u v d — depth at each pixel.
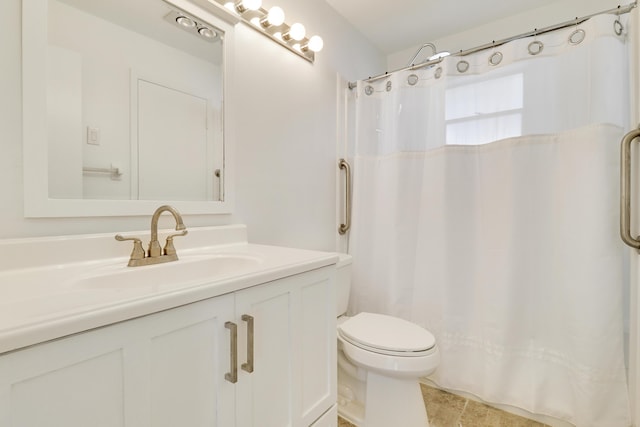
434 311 1.66
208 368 0.66
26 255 0.77
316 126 1.79
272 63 1.51
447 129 1.59
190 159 1.19
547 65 1.39
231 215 1.33
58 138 0.87
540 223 1.41
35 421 0.44
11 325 0.43
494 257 1.49
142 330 0.55
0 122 0.77
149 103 1.08
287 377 0.86
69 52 0.90
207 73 1.24
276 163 1.54
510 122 1.46
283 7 1.57
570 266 1.32
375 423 1.28
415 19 2.07
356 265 1.89
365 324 1.44
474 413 1.47
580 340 1.28
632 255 1.22
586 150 1.27
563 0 1.88
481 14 2.02
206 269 1.03
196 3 1.19
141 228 1.04
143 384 0.56
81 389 0.48
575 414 1.32
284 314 0.85
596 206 1.24
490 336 1.49
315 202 1.79
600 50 1.23
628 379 1.24
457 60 1.58
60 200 0.87
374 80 1.89
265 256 1.01
